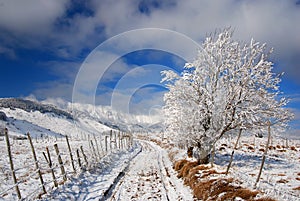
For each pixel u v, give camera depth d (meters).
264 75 17.58
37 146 35.97
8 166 16.30
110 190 14.02
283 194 9.38
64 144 42.19
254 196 9.08
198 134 18.81
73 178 14.36
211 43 18.81
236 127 18.11
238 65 18.14
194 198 12.06
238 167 18.44
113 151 31.73
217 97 18.19
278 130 18.42
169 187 14.98
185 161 20.38
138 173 19.92
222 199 9.67
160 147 50.88
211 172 13.88
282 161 22.38
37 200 9.82
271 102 17.77
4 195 10.13
